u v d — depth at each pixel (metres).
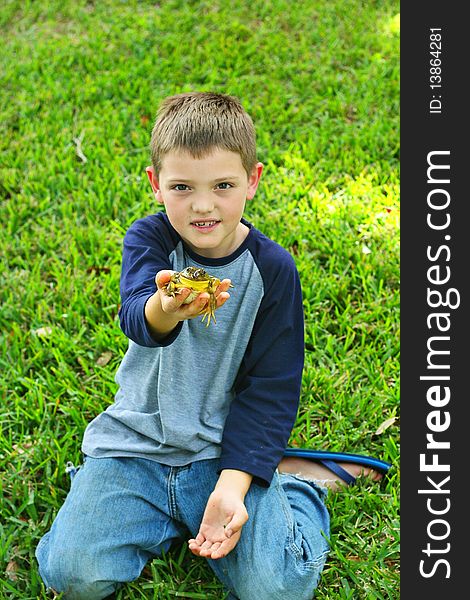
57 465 2.51
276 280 2.23
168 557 2.26
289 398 2.28
